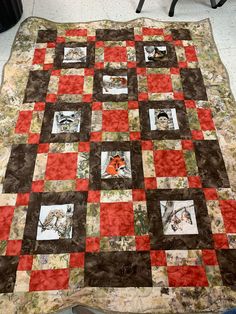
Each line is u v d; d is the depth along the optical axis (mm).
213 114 1559
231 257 1188
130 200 1310
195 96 1623
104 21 1943
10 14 1859
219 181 1359
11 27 1921
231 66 1761
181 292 1121
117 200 1310
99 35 1874
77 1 2072
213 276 1151
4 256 1184
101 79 1686
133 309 1092
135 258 1185
